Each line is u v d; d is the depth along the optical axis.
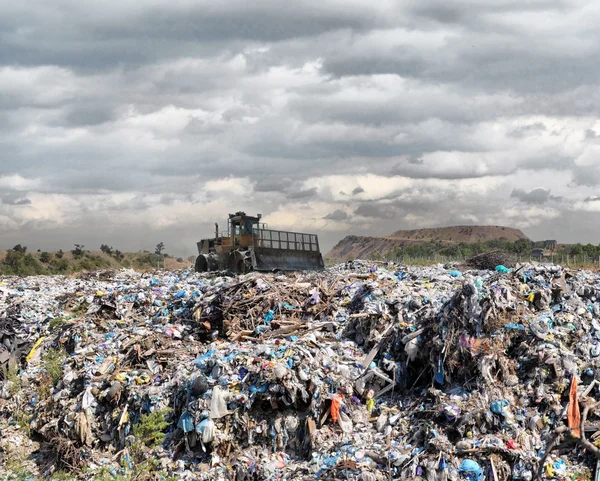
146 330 17.11
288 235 26.61
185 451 12.24
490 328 12.59
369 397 12.81
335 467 10.91
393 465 10.80
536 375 11.73
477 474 10.18
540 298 13.60
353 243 177.00
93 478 12.08
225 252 26.72
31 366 17.66
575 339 12.66
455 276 19.25
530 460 10.29
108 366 14.96
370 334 14.30
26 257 66.12
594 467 10.09
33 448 13.81
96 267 68.19
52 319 20.34
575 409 10.87
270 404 12.41
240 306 17.12
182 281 24.58
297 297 17.17
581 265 33.03
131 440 12.77
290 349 13.39
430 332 13.12
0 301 23.22
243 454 11.90
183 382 13.24
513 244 56.53
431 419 11.50
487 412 11.22
